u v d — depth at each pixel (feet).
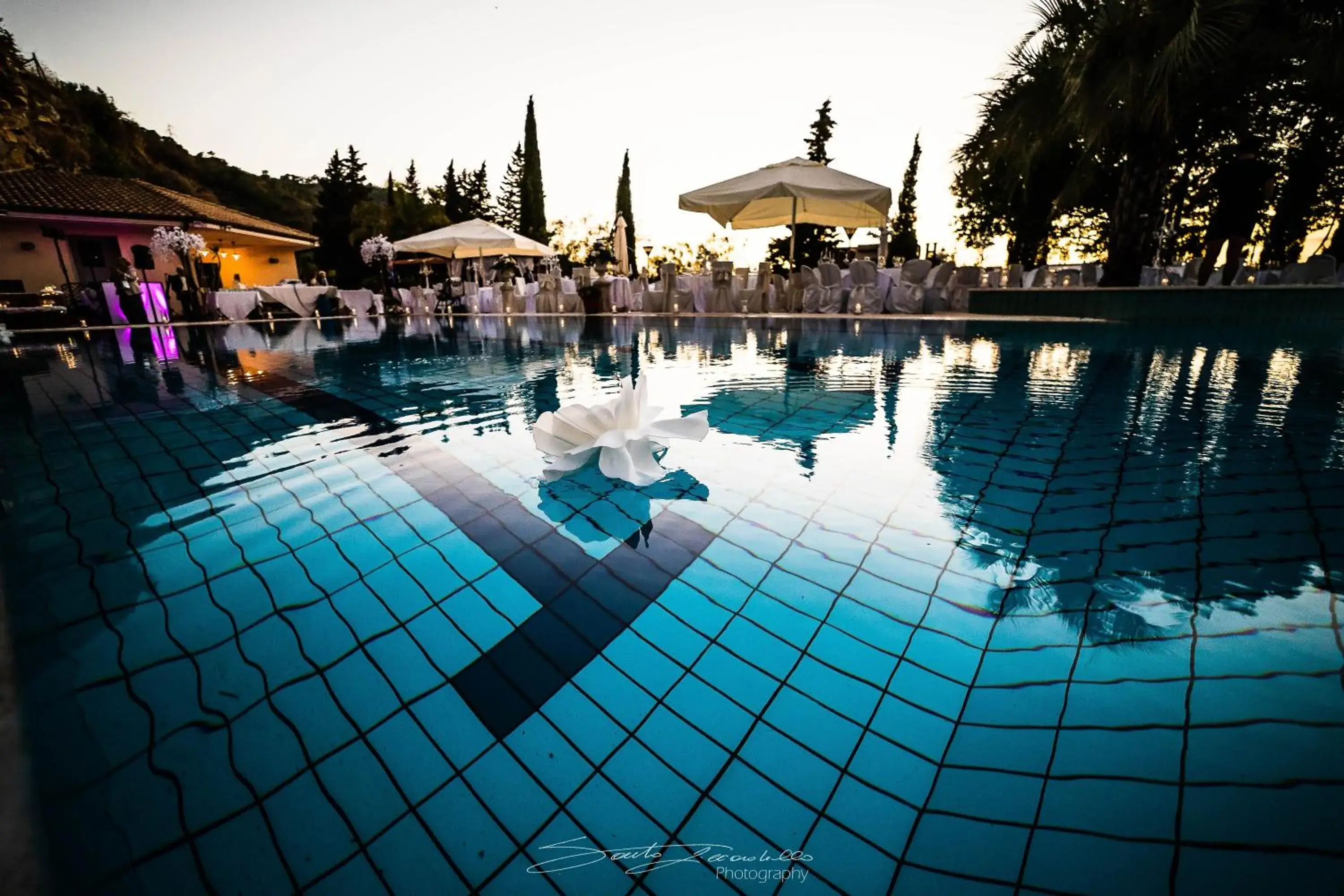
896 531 4.37
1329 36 19.29
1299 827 1.98
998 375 10.80
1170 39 18.58
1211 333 17.04
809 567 3.86
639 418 5.78
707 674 2.89
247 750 2.44
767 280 32.76
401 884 1.93
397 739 2.51
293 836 2.08
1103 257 50.49
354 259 97.86
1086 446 6.32
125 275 31.55
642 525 4.53
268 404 9.18
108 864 1.95
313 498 5.14
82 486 5.46
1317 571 3.60
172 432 7.44
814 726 2.56
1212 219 22.91
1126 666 2.82
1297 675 2.70
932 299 28.76
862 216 30.68
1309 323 18.56
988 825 2.08
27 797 2.17
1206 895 1.79
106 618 3.37
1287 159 28.40
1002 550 4.02
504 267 58.95
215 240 49.85
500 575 3.82
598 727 2.57
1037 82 23.09
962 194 31.40
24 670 2.91
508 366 13.15
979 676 2.81
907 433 7.02
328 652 3.07
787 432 7.08
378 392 10.11
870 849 2.03
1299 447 6.06
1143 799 2.13
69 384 11.20
